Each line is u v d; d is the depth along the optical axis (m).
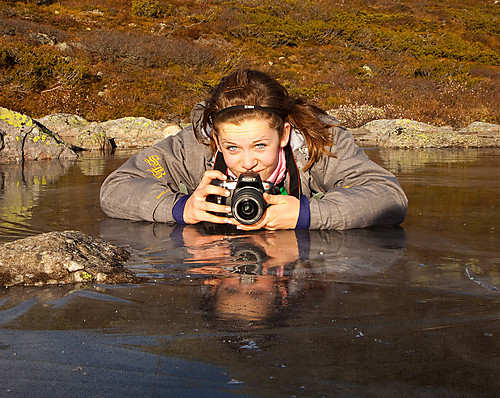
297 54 23.89
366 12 31.28
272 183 2.41
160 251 2.02
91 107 14.91
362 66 22.42
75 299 1.44
